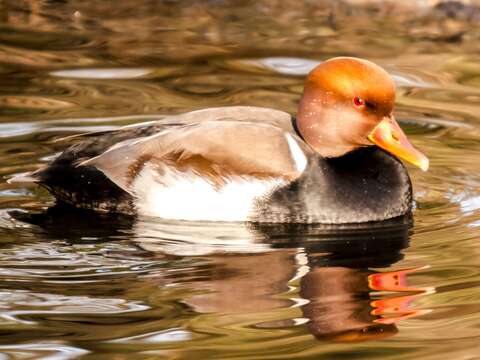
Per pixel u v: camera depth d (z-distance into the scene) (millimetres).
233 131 11219
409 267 9906
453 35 17391
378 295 9234
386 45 16875
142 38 17234
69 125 13516
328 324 8641
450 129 13828
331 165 11344
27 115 13828
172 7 18859
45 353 8117
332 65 11406
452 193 11969
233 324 8641
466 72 15828
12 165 12297
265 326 8617
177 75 15594
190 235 10797
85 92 14805
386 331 8516
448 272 9742
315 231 10945
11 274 9680
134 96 14664
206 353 8109
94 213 11359
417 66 15992
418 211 11516
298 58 16250
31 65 15859
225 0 19094
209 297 9180
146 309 8938
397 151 11320
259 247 10477
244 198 11102
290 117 11844
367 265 9984
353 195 11188
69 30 17578
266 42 17031
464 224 11078
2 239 10539
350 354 8109
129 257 10141
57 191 11492
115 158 11281
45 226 10906
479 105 14680
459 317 8750
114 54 16453
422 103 14750
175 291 9328
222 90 14969
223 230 10977
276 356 8078
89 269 9820
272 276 9688
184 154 11141
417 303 9070
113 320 8711
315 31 17594
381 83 11289
